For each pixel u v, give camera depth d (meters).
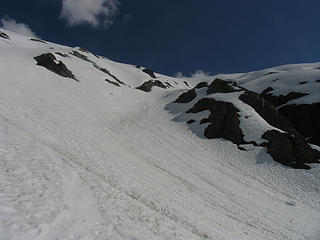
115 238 7.41
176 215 12.61
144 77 92.75
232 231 13.66
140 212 10.64
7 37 79.50
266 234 14.97
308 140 42.06
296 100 49.22
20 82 32.28
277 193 22.98
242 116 37.16
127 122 39.62
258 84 65.12
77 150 17.30
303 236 15.80
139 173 18.61
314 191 23.38
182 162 26.81
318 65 77.12
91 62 76.69
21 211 6.67
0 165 8.88
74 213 8.02
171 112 48.97
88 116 34.28
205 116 40.81
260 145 31.42
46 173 10.04
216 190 21.03
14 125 16.36
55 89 38.62
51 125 21.86
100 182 12.29
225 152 31.39
